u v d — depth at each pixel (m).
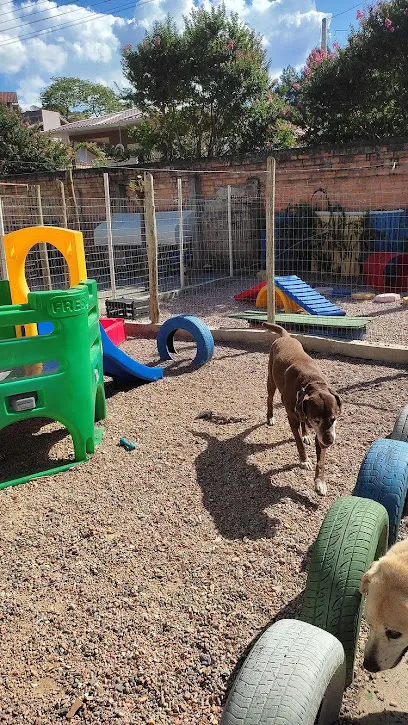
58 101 60.41
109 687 2.54
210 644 2.75
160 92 19.53
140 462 4.76
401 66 15.71
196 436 5.23
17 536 3.74
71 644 2.80
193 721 2.36
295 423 4.44
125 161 24.19
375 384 6.40
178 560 3.41
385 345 7.43
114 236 15.24
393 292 12.14
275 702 1.73
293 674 1.80
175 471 4.57
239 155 15.06
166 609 3.01
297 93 18.94
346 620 2.30
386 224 12.69
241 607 2.99
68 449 5.15
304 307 8.91
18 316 4.32
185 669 2.61
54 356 4.48
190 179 15.93
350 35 16.31
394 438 3.78
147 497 4.18
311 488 4.19
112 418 5.80
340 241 13.27
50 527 3.83
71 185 12.86
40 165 23.28
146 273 15.52
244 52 19.12
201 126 20.23
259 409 5.85
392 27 15.18
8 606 3.09
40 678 2.61
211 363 7.62
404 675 2.60
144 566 3.37
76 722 2.38
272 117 19.53
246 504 4.01
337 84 16.56
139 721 2.37
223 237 15.94
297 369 4.41
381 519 2.57
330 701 2.14
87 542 3.64
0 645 2.82
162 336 7.81
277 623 2.08
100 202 16.67
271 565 3.31
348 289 12.45
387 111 17.00
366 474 3.08
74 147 26.66
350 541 2.40
